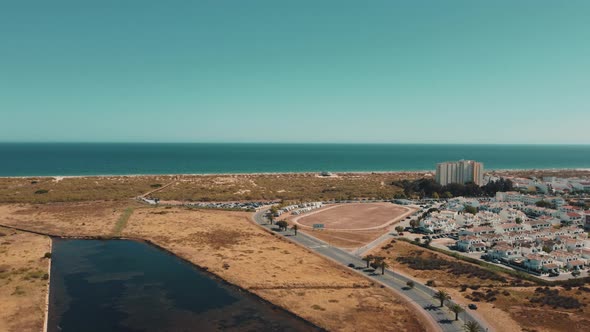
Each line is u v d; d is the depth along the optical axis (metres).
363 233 187.12
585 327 94.19
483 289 118.25
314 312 101.81
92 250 154.75
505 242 160.62
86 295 112.56
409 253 155.88
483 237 169.38
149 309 104.25
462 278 128.12
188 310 104.00
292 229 191.50
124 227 186.00
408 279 126.62
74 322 96.62
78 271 131.50
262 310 104.31
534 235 175.88
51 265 136.75
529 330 92.94
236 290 117.38
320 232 187.88
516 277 130.62
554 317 99.31
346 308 104.50
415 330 93.12
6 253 144.38
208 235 174.50
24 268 128.38
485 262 145.38
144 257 147.12
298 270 132.62
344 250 158.62
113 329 93.50
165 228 185.00
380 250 159.25
